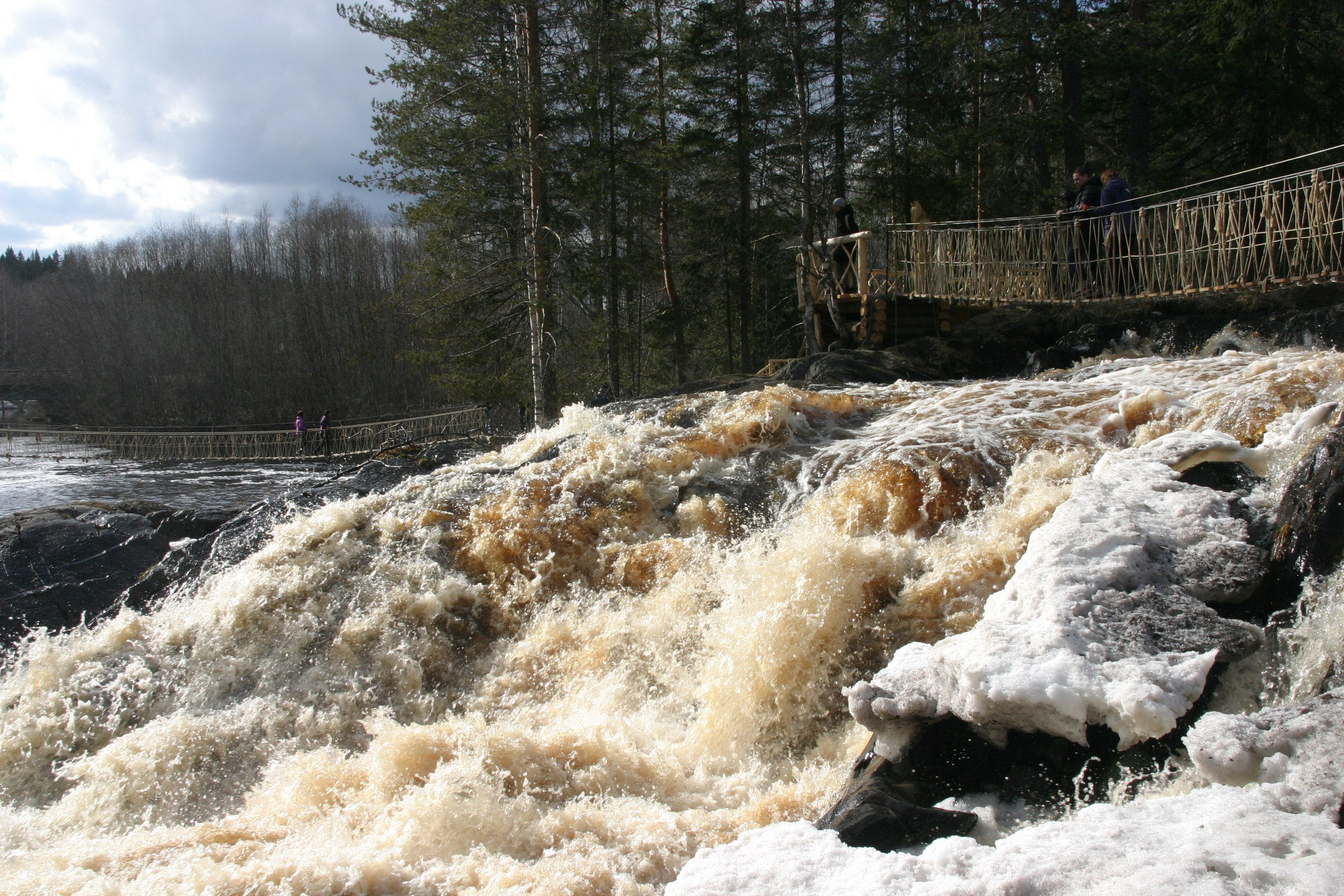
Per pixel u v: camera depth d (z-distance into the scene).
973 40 18.19
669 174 25.25
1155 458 5.13
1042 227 11.59
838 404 8.28
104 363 59.78
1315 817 2.27
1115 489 4.62
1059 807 3.28
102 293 64.81
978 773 3.52
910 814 3.21
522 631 6.46
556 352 20.27
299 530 7.18
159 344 59.72
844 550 5.36
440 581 6.68
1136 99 18.92
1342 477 3.70
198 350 57.94
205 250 66.88
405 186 18.28
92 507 10.41
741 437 7.70
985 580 5.05
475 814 3.85
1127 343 10.20
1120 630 3.49
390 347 46.97
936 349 11.58
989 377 11.32
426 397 48.19
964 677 3.40
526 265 18.47
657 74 26.23
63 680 6.14
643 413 8.91
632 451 7.47
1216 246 9.35
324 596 6.66
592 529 6.90
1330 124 18.17
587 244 20.95
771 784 4.51
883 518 6.12
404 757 4.37
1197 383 6.59
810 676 5.02
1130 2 19.45
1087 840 2.40
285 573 6.82
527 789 4.28
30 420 62.66
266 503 9.36
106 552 9.40
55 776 5.61
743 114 24.16
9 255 126.56
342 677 6.10
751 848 2.84
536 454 8.24
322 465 33.03
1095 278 10.99
